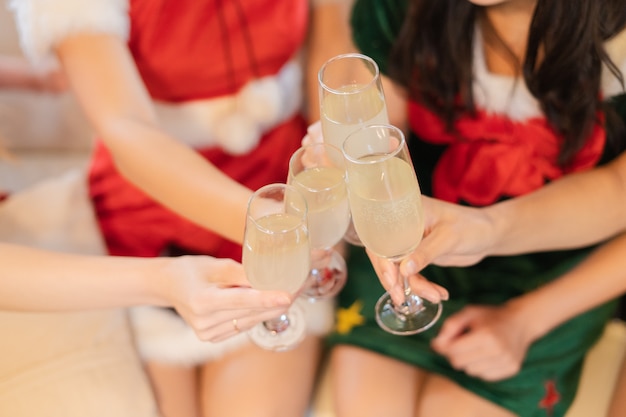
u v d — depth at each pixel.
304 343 1.25
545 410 1.19
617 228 1.21
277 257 1.00
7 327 1.24
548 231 1.18
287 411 1.22
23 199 1.39
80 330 1.24
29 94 1.56
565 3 1.15
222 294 1.06
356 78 1.12
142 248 1.36
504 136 1.26
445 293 1.18
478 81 1.24
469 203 1.30
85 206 1.38
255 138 1.36
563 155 1.23
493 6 1.20
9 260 1.16
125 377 1.20
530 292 1.24
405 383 1.21
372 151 1.02
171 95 1.35
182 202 1.22
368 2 1.30
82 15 1.26
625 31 1.17
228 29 1.31
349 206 1.11
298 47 1.37
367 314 1.25
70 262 1.15
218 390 1.23
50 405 1.17
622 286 1.22
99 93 1.27
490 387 1.20
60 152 1.61
